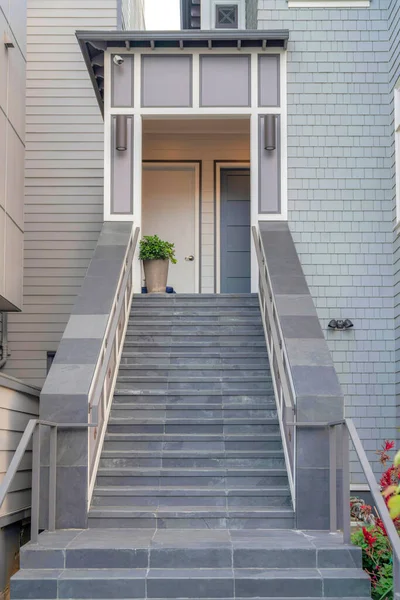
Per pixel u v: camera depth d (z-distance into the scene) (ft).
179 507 16.63
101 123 33.12
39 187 32.86
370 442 24.70
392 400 24.98
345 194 26.37
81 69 33.30
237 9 35.53
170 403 20.40
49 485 15.72
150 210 33.58
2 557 17.10
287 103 26.89
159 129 32.45
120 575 13.42
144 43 26.91
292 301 20.98
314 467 15.79
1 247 21.99
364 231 26.14
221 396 20.52
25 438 13.89
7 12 22.80
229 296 25.55
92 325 19.71
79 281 32.45
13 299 23.61
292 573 13.53
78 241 32.60
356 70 26.94
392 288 25.73
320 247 26.09
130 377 21.21
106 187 26.91
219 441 18.78
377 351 25.31
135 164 26.94
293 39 27.14
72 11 33.47
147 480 17.54
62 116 33.14
